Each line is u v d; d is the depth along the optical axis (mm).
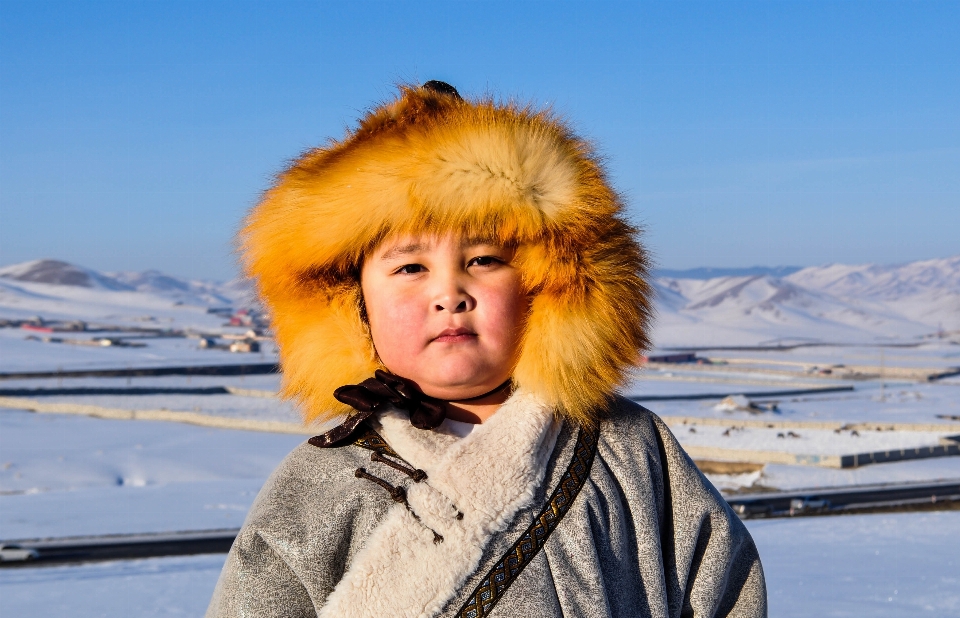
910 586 12352
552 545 1062
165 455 38750
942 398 68375
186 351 103125
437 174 1050
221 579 1094
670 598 1187
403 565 999
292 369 1209
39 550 20891
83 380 73000
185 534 22938
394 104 1170
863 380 86062
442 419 1103
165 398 61156
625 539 1131
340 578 1048
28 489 32062
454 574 999
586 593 1050
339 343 1188
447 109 1138
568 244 1117
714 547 1229
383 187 1061
